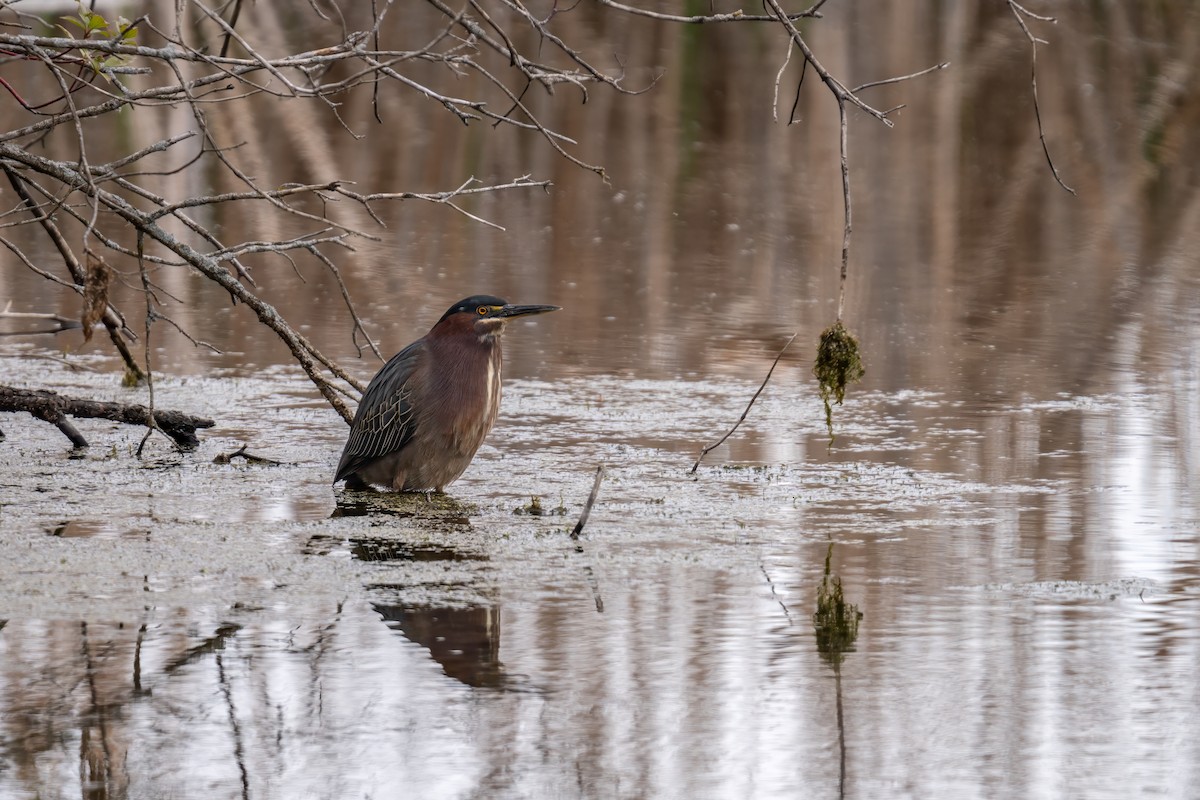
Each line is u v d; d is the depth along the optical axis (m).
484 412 11.16
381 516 10.47
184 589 8.70
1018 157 28.41
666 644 7.85
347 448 11.32
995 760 6.49
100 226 22.34
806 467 11.97
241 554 9.41
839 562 9.31
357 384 12.16
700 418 13.81
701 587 8.80
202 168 25.70
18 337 17.06
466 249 22.12
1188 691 7.20
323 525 10.19
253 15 31.72
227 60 9.97
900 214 24.59
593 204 25.20
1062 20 37.03
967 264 21.36
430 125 29.64
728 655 7.68
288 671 7.49
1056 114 31.00
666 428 13.44
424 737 6.75
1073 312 18.45
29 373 15.42
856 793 6.20
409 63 31.47
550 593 8.69
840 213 24.55
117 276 11.41
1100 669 7.49
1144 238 23.06
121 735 6.75
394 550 9.55
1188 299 19.14
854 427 13.38
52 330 10.05
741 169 27.83
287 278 20.05
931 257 21.83
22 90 28.36
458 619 8.22
